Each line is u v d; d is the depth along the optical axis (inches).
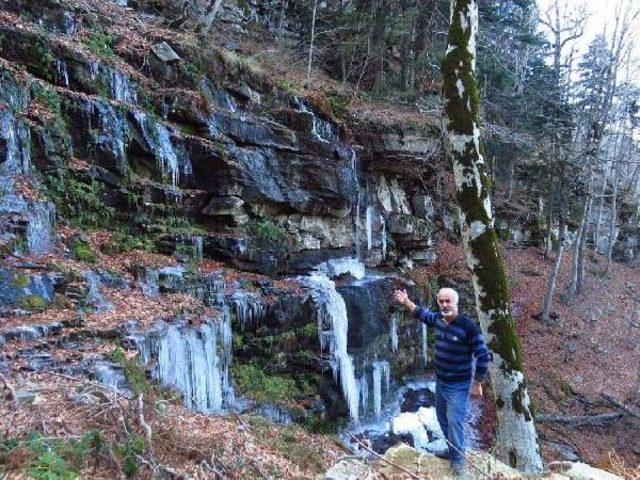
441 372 197.9
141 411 182.2
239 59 536.7
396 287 586.6
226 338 370.0
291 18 902.4
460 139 300.2
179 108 447.5
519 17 1151.0
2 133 304.3
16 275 258.5
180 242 409.1
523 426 281.9
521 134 845.2
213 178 451.2
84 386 198.8
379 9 786.8
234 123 480.1
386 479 184.4
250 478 182.9
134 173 407.2
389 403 533.0
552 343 748.6
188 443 185.2
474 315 688.4
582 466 211.3
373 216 645.9
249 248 455.5
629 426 589.9
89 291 292.8
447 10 842.8
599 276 1051.9
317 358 439.5
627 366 739.4
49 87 358.0
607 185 1350.9
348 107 674.2
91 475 142.5
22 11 390.3
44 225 312.2
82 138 373.1
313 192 537.0
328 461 252.7
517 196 1093.8
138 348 267.9
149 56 459.2
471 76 301.7
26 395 179.5
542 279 937.5
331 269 546.6
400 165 677.3
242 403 365.7
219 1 617.0
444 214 845.2
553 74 1120.8
